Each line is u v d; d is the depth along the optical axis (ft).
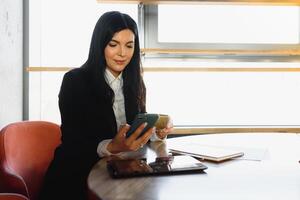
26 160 4.85
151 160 4.00
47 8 8.21
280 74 8.48
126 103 5.09
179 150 4.51
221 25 8.43
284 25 8.49
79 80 4.59
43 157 5.14
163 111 8.44
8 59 6.93
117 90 5.06
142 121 3.74
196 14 8.41
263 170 3.56
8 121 6.98
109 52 4.66
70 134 4.29
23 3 7.75
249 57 8.44
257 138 5.71
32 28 7.97
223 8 8.40
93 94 4.60
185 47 8.40
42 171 5.08
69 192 4.02
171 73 8.34
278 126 8.24
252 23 8.45
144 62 8.38
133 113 5.10
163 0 7.57
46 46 8.25
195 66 8.31
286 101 8.47
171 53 8.27
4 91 6.77
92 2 8.23
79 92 4.51
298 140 5.51
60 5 8.23
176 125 8.42
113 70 4.94
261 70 7.91
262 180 3.17
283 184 3.04
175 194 2.76
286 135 6.09
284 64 8.48
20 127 4.91
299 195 2.73
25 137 4.94
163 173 3.36
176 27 8.42
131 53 4.81
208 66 8.34
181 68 7.71
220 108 8.50
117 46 4.64
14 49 7.26
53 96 8.29
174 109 8.45
